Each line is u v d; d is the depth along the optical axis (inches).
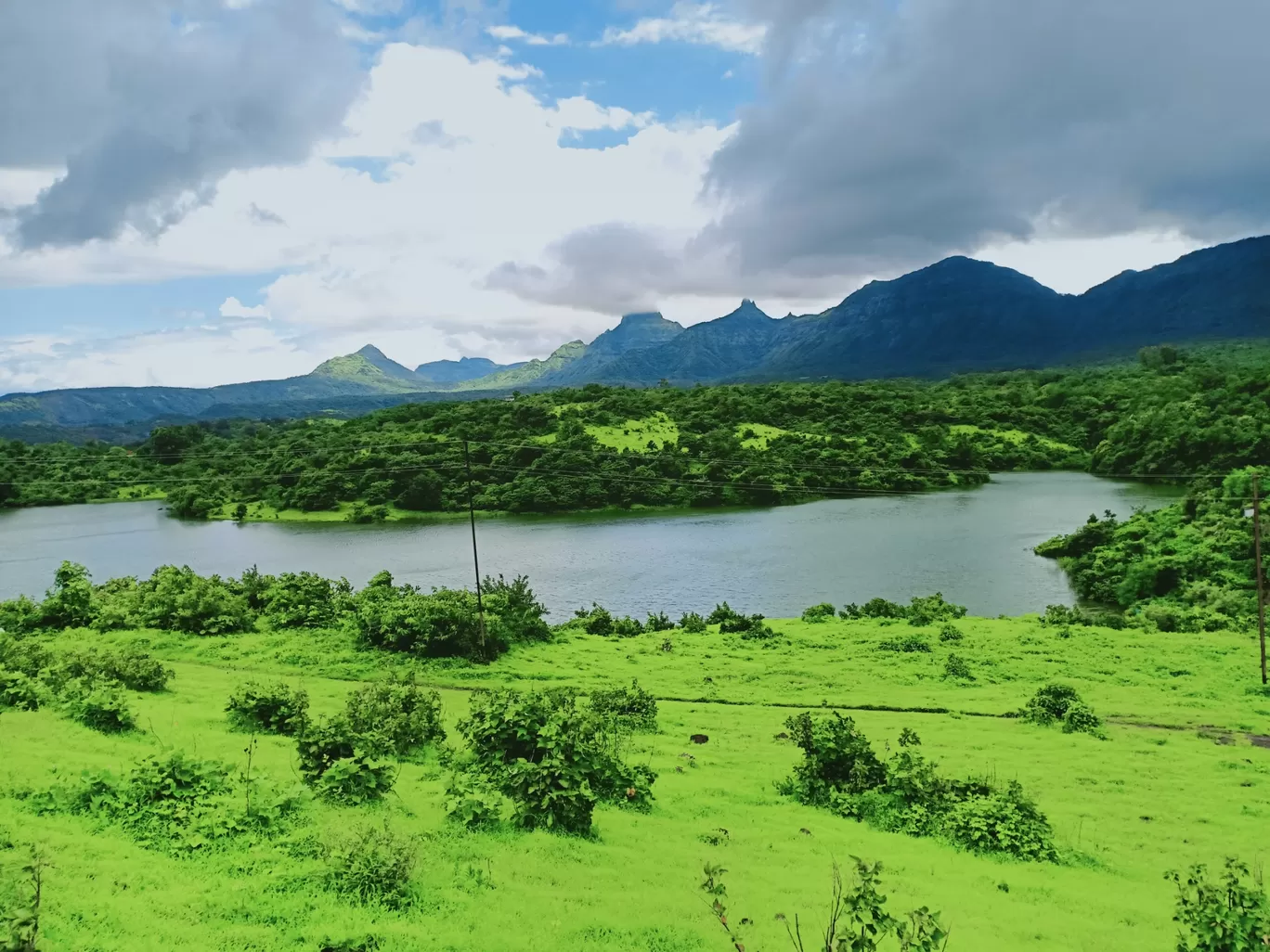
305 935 418.6
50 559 3683.6
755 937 481.7
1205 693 1374.3
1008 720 1244.5
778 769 957.8
